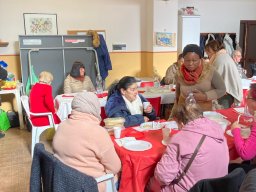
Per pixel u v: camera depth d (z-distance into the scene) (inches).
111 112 93.1
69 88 167.2
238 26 273.3
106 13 226.1
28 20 205.2
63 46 197.8
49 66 196.1
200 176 60.9
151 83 169.0
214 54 120.6
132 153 67.1
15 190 105.6
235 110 102.7
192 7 243.1
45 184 56.1
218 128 63.2
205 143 60.0
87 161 61.8
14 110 204.8
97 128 62.3
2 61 190.7
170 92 145.4
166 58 237.3
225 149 63.1
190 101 86.5
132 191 67.7
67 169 51.3
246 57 279.1
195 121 63.0
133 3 232.5
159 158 66.4
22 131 180.4
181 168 61.7
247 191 33.4
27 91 189.8
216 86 99.5
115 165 64.7
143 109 102.6
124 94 97.7
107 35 229.3
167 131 74.5
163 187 64.9
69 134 61.6
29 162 130.6
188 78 99.1
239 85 113.5
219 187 51.1
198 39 245.3
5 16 199.3
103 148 61.9
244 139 71.9
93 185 51.6
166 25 231.9
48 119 134.3
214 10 262.7
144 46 241.9
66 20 215.8
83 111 62.3
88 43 204.4
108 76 235.6
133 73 243.0
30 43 189.5
